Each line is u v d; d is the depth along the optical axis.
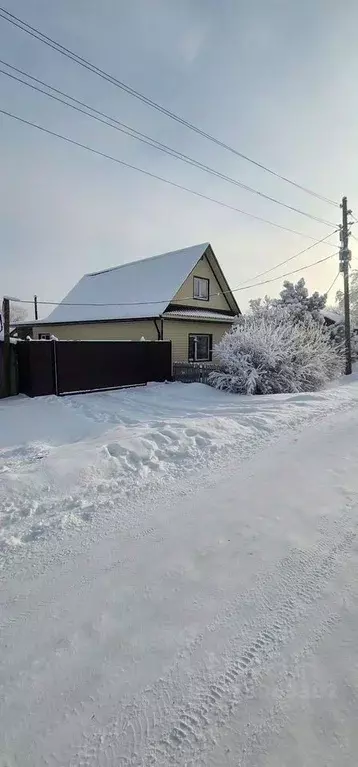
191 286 17.19
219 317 17.08
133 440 5.27
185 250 18.55
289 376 11.27
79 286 22.45
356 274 32.97
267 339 11.30
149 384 12.24
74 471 4.24
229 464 4.68
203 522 3.23
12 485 3.84
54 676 1.77
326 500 3.62
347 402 8.88
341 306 34.22
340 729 1.50
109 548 2.86
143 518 3.32
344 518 3.26
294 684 1.71
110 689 1.70
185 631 2.04
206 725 1.54
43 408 8.45
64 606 2.25
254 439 5.79
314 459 4.82
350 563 2.62
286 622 2.09
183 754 1.42
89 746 1.46
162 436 5.55
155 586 2.42
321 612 2.17
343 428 6.45
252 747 1.44
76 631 2.05
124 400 9.59
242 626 2.07
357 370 17.47
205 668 1.81
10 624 2.11
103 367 11.07
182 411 8.10
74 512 3.43
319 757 1.40
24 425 6.85
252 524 3.18
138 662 1.85
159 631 2.04
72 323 18.30
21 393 10.24
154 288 17.22
